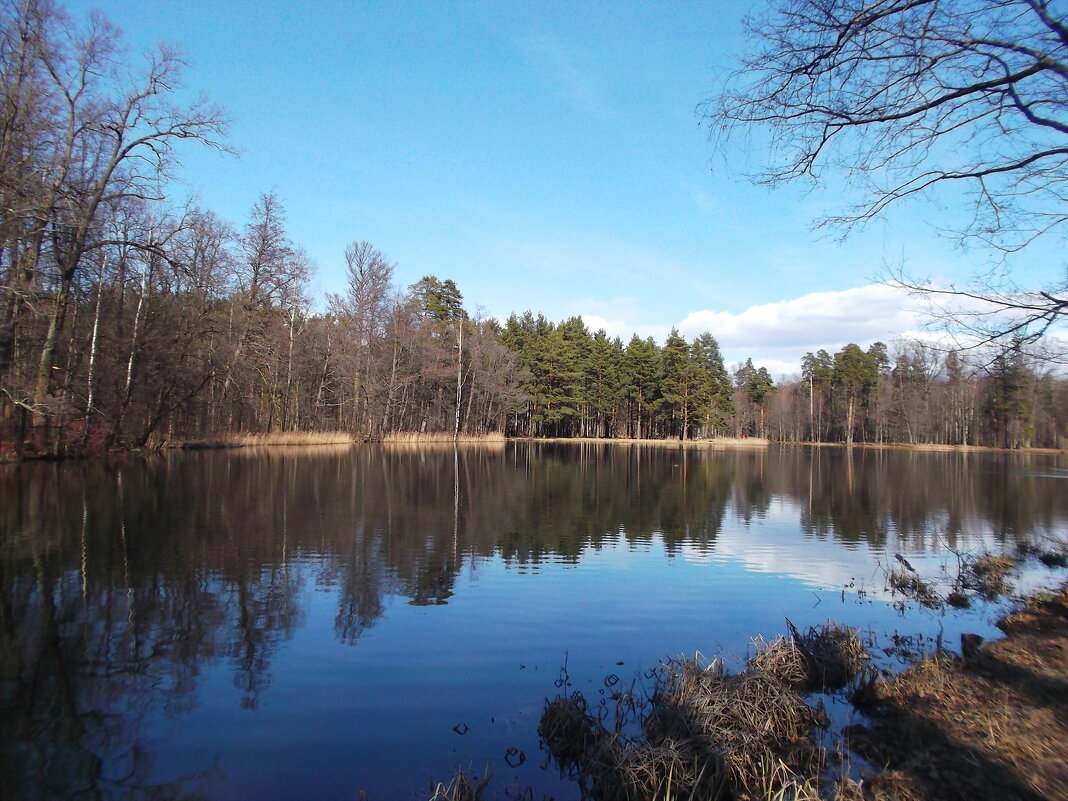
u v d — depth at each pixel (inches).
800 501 842.2
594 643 291.3
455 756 191.2
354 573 398.9
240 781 175.8
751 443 2918.3
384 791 171.6
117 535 477.7
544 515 656.4
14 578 365.7
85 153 858.1
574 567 438.0
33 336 880.9
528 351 2630.4
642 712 220.4
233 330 1322.6
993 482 1132.5
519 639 293.9
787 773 182.9
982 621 348.2
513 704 226.8
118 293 1039.0
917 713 224.4
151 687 233.9
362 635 292.8
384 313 1835.6
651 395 2748.5
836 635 287.1
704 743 186.9
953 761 187.5
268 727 206.7
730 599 372.2
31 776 177.0
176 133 902.4
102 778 175.9
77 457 945.5
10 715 211.5
